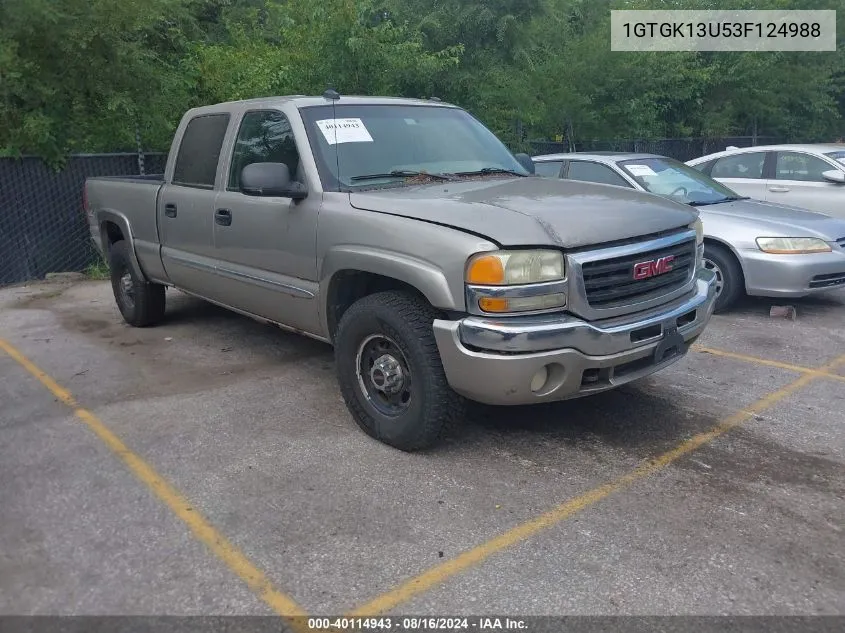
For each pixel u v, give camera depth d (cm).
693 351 620
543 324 373
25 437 461
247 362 603
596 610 293
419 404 408
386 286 448
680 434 454
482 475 402
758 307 771
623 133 1672
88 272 1020
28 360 620
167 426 474
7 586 312
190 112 617
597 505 370
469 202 416
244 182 452
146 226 655
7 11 903
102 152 1083
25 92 941
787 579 310
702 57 1873
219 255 560
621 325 394
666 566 320
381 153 498
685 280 444
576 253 382
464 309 378
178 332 698
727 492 382
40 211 985
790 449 432
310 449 436
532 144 1523
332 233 446
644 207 429
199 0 1295
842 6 2000
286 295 500
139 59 1030
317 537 345
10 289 941
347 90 1176
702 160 1085
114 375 577
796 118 2098
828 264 706
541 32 1423
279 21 1359
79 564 327
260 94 1174
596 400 508
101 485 397
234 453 433
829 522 353
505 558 327
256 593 305
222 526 355
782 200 984
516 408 495
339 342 445
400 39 1202
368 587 308
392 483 394
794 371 568
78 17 938
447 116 566
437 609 294
